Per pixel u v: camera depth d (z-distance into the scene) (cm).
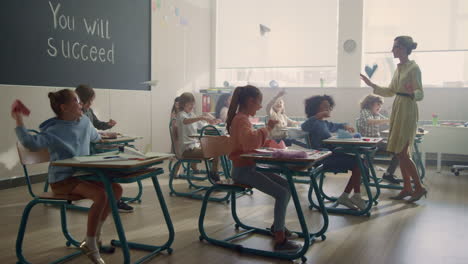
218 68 745
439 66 607
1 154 418
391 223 314
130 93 577
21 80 434
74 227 299
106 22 538
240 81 733
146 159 215
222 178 483
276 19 691
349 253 250
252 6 707
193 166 516
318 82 677
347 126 383
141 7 598
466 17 579
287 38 686
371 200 330
